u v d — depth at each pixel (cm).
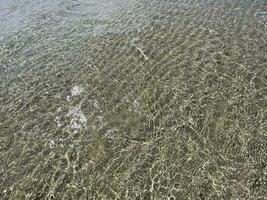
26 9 2023
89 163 1086
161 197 965
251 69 1332
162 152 1084
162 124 1175
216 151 1068
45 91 1379
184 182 994
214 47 1468
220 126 1140
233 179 987
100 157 1098
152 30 1644
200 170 1019
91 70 1449
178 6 1820
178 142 1108
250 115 1160
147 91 1304
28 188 1037
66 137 1183
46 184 1041
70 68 1478
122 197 979
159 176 1018
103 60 1495
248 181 977
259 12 1669
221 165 1027
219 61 1390
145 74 1381
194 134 1127
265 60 1366
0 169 1101
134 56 1487
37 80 1439
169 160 1058
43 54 1590
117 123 1205
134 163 1063
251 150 1057
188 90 1283
